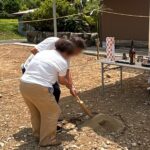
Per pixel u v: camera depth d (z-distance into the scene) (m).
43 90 3.80
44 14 14.11
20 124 4.77
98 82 6.77
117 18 11.68
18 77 7.66
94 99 5.67
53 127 4.02
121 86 6.23
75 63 9.05
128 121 4.66
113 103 5.42
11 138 4.36
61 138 4.23
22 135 4.42
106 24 12.02
